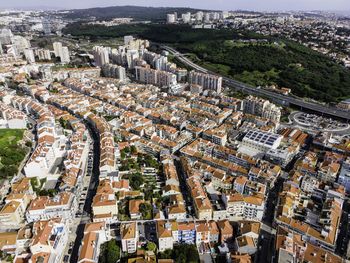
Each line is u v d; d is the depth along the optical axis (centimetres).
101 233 18150
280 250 16350
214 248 18488
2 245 17738
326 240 18138
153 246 17838
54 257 16362
